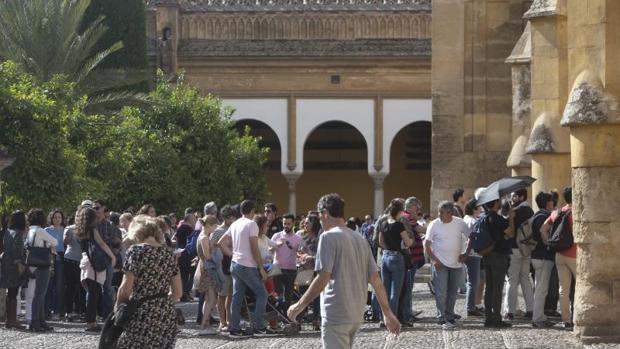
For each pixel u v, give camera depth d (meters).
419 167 83.00
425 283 46.84
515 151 39.22
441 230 26.22
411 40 74.75
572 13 22.84
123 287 14.58
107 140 45.22
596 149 22.50
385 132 75.12
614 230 22.44
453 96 45.56
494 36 45.38
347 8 74.62
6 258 27.41
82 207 27.19
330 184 84.00
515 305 27.50
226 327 26.91
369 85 75.06
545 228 25.30
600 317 22.52
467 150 45.56
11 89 38.12
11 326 27.69
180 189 52.12
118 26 63.56
